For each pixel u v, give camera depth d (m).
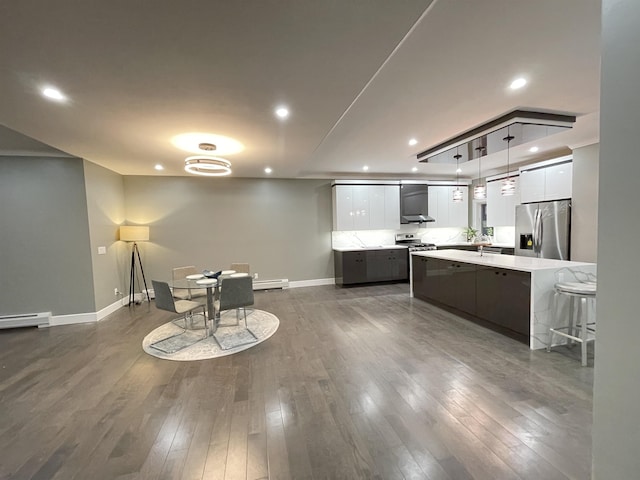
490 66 2.29
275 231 6.69
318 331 3.87
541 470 1.60
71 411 2.25
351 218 6.92
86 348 3.48
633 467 0.81
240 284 3.67
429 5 1.44
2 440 1.95
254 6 1.42
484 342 3.39
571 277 3.27
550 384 2.46
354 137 4.08
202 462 1.72
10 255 4.30
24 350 3.44
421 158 5.06
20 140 3.84
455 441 1.84
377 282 7.05
